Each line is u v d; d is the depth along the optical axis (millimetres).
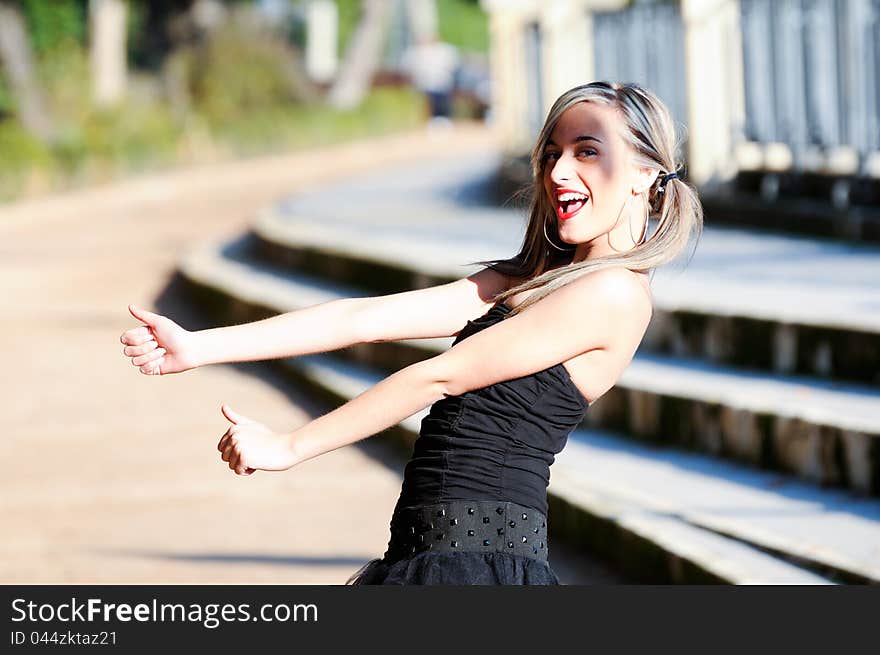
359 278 27906
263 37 82688
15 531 16047
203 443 20188
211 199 56906
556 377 6984
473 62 121938
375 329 7637
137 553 14992
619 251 7258
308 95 84375
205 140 70938
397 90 94875
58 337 30109
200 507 16891
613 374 7062
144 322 7258
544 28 35094
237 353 7383
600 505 14094
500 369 6945
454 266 23656
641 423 16750
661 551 12820
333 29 109625
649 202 7309
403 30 125938
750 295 18219
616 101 7152
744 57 26234
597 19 32312
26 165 58344
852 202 23453
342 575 13977
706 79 26688
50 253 42375
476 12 141750
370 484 17672
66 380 25484
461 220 32656
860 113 23062
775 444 14820
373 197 43250
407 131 89938
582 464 15852
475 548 6930
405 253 26297
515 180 39438
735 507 13672
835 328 16062
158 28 82812
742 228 25969
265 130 75000
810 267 20406
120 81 76000
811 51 24266
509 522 6949
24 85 65562
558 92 35031
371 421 7004
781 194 25469
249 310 29422
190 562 14562
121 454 19688
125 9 77625
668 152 7199
